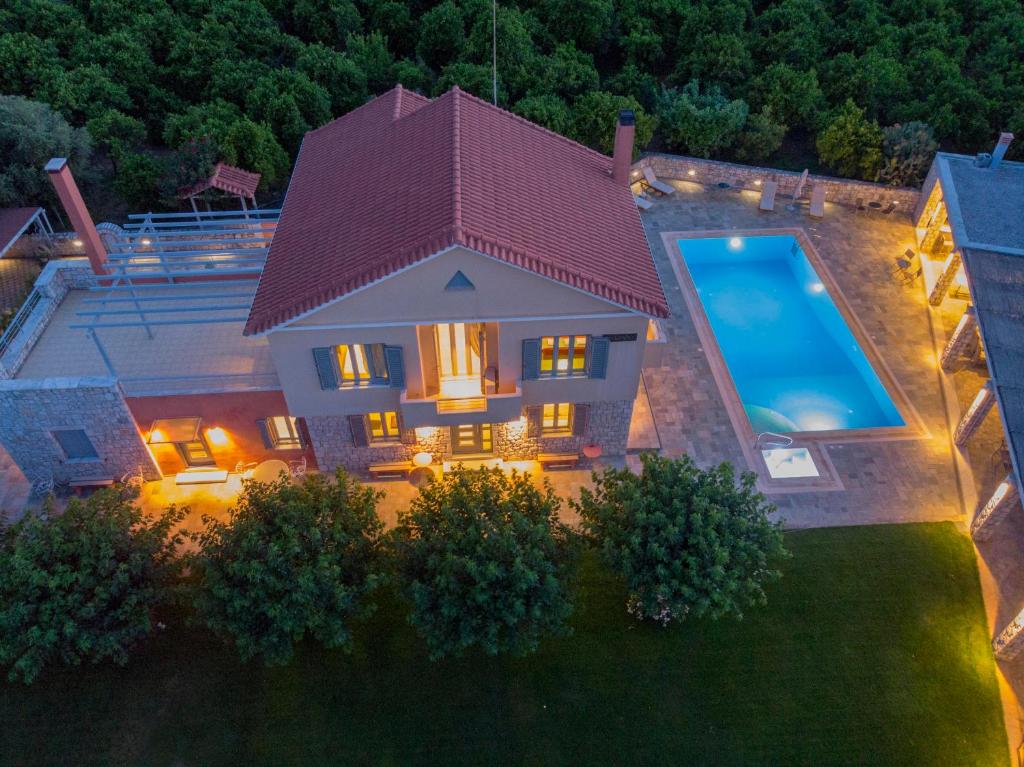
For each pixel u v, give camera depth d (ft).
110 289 77.00
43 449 79.51
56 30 137.80
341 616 62.03
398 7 147.95
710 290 119.34
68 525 61.62
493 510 61.72
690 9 150.92
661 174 134.82
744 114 131.03
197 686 66.64
